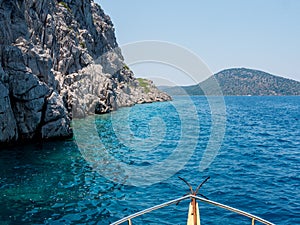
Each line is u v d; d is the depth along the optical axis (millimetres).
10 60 29078
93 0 92875
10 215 12344
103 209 12984
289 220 12078
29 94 29188
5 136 26891
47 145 27609
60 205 13422
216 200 14062
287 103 137250
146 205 13422
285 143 31094
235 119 59062
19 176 17891
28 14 40312
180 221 11773
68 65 50875
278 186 16188
